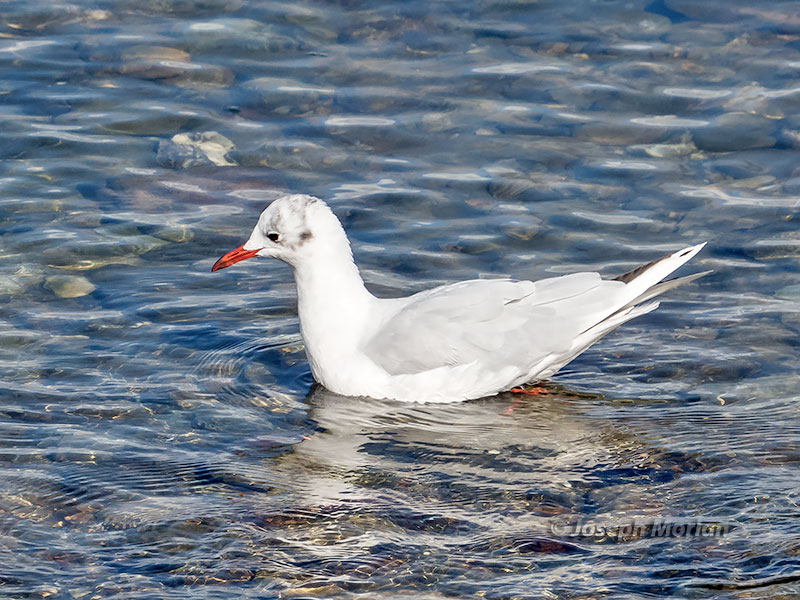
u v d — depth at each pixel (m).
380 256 15.05
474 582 9.29
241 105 18.62
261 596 9.13
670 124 18.08
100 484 10.61
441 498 10.52
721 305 13.98
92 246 15.09
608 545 9.76
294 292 14.56
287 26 20.98
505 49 20.27
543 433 11.78
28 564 9.48
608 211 16.05
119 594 9.13
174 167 17.06
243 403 12.24
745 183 16.61
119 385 12.34
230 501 10.43
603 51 20.12
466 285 12.89
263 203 16.20
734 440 11.41
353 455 11.34
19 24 20.84
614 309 12.68
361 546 9.77
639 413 12.08
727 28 20.77
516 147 17.59
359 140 17.78
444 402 12.55
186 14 21.36
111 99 18.70
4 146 17.31
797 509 10.16
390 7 21.64
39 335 13.17
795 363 12.72
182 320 13.71
